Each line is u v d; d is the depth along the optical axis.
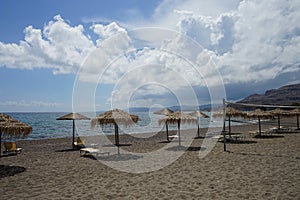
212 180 6.28
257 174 6.65
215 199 4.89
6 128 7.69
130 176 7.04
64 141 17.27
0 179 6.91
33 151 12.70
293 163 7.87
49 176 7.20
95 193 5.53
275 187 5.47
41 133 24.48
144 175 7.12
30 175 7.36
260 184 5.74
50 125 34.00
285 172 6.76
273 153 9.80
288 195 4.92
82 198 5.20
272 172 6.80
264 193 5.09
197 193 5.31
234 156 9.42
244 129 23.14
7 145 11.52
